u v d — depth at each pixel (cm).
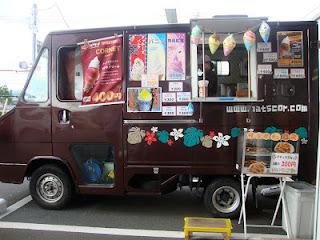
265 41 546
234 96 568
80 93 615
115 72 593
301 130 559
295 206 512
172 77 577
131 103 587
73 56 618
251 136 521
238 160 552
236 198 583
